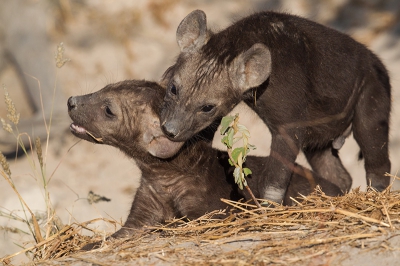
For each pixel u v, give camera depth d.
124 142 11.00
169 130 10.14
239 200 10.45
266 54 10.05
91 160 21.34
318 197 9.73
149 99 10.87
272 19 11.02
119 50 24.31
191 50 10.60
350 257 7.82
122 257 8.55
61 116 22.16
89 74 23.66
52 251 9.88
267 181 10.77
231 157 9.71
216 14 24.02
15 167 20.92
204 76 10.27
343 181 12.84
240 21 11.09
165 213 11.27
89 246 9.91
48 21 24.25
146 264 8.27
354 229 8.45
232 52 10.39
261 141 20.47
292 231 8.64
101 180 20.23
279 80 10.50
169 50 24.11
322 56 11.08
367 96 11.73
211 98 10.27
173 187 11.07
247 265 7.84
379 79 11.85
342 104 11.39
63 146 21.98
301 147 11.08
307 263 7.80
